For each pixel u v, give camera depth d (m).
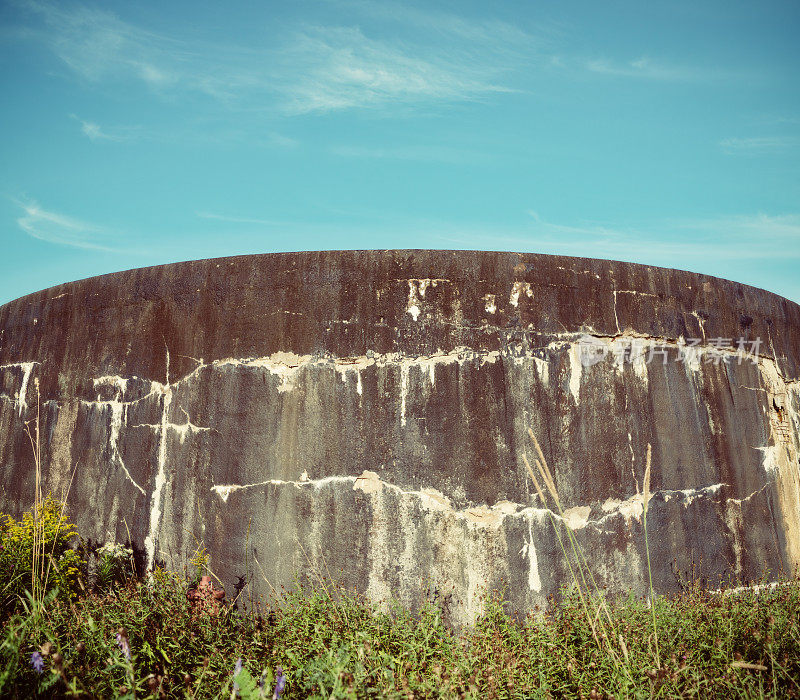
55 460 5.04
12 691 2.60
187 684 3.02
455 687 2.87
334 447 4.17
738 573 4.56
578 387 4.34
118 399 4.83
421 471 4.09
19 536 4.20
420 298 4.33
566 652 3.26
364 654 3.00
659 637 3.46
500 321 4.32
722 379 4.90
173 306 4.75
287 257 4.50
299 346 4.36
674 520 4.39
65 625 3.31
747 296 5.25
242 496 4.25
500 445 4.14
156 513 4.49
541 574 4.00
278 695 2.71
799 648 3.25
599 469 4.26
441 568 3.96
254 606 4.07
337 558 4.03
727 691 3.02
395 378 4.23
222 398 4.43
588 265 4.56
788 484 5.12
